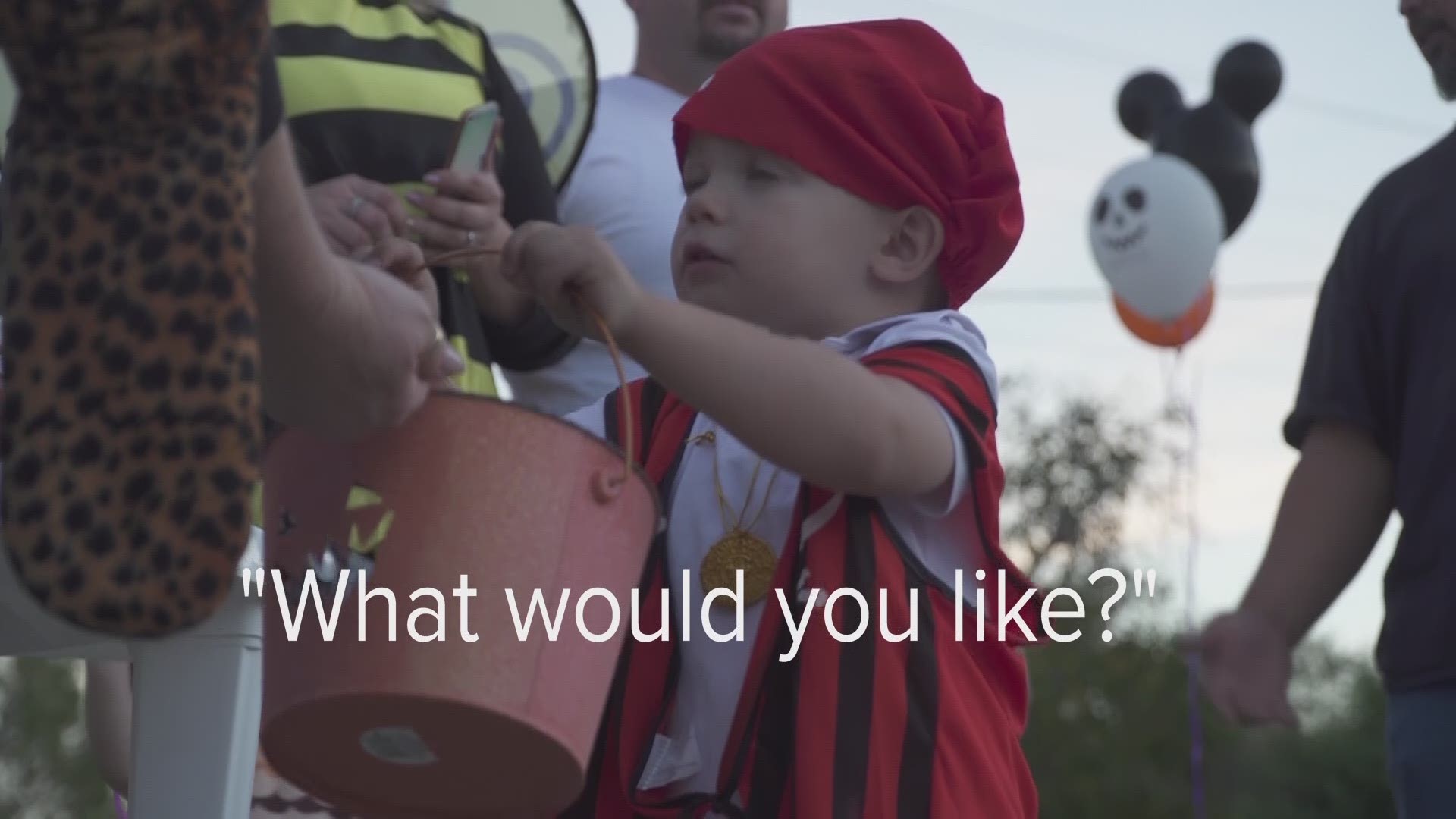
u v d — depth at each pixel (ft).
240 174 4.41
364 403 5.11
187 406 4.32
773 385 5.81
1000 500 6.45
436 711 5.27
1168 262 23.70
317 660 5.34
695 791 6.30
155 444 4.31
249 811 7.23
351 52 8.31
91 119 4.31
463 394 5.35
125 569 4.30
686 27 11.06
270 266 4.78
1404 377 8.39
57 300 4.32
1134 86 27.43
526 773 5.53
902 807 5.87
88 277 4.31
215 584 4.35
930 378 6.31
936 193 6.86
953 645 6.26
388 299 5.07
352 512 5.33
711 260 6.86
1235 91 26.32
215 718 7.00
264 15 4.42
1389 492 8.52
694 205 6.88
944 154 6.85
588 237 5.60
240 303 4.38
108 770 9.97
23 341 4.33
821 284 6.80
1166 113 26.84
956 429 6.27
